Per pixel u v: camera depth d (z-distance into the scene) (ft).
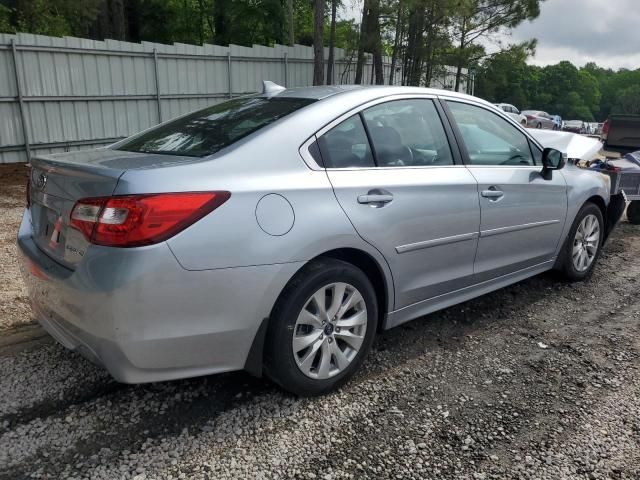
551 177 14.34
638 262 19.10
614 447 8.71
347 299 9.91
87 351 8.39
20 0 60.23
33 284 9.32
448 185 11.44
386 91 11.36
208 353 8.52
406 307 11.24
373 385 10.41
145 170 8.11
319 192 9.38
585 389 10.44
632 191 24.25
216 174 8.52
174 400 9.71
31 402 9.51
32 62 37.14
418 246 10.93
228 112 10.99
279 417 9.29
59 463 8.01
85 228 8.02
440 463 8.25
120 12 69.15
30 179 10.37
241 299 8.51
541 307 14.55
